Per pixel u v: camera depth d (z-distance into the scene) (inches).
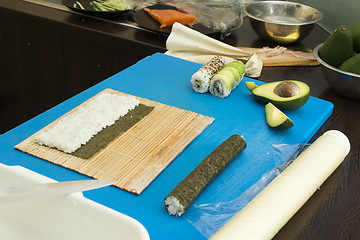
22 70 71.1
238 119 39.0
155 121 37.4
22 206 24.6
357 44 46.0
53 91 70.6
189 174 29.7
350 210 29.8
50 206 23.7
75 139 33.4
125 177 30.6
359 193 31.5
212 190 30.2
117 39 58.4
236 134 34.0
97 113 37.0
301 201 27.9
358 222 28.7
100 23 62.0
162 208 28.4
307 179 29.1
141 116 38.0
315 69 52.5
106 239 22.3
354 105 44.4
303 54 54.3
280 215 26.0
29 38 66.7
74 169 31.1
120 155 32.9
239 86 44.8
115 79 44.7
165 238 26.1
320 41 61.2
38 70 69.6
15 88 73.7
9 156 32.3
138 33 59.6
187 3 64.1
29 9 65.3
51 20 62.3
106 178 30.4
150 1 67.8
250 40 60.1
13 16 65.6
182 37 52.4
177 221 27.4
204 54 52.8
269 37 57.5
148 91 42.8
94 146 33.6
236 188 30.5
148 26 58.9
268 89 41.6
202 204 28.9
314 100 42.9
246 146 34.2
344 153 33.1
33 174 24.1
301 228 27.9
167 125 37.0
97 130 35.2
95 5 64.1
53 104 72.1
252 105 41.4
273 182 29.1
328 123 41.0
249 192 30.1
